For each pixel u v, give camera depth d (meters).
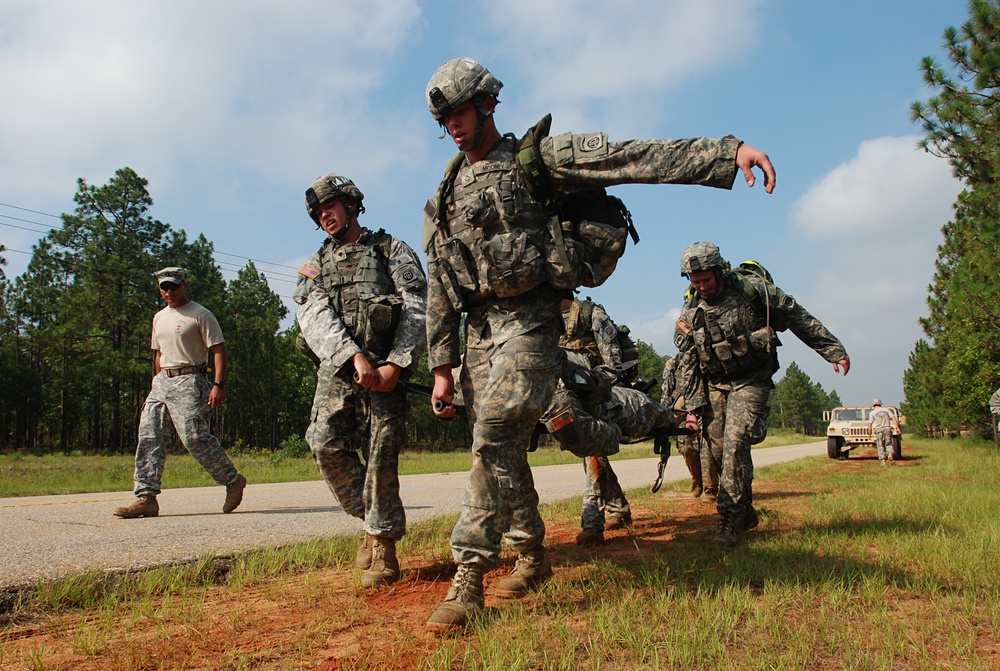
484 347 3.22
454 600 2.94
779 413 145.88
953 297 18.94
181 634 2.88
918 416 48.88
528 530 3.50
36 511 6.61
